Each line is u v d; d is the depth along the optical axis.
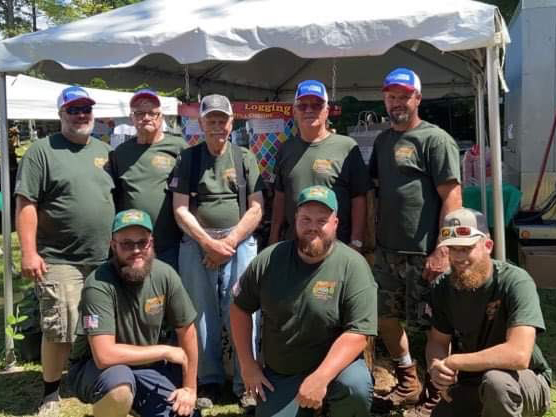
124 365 3.01
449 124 12.35
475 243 2.77
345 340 2.84
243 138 4.66
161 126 3.95
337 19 3.76
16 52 4.26
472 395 2.95
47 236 3.71
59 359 3.76
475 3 3.85
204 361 3.85
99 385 2.95
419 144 3.54
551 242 6.42
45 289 3.68
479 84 5.41
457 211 2.89
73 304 3.70
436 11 3.66
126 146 3.92
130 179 3.84
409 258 3.61
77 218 3.68
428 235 3.56
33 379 4.36
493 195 3.91
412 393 3.80
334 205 2.88
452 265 2.84
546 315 5.56
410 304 3.62
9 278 4.54
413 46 7.49
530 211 6.72
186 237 3.84
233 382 3.93
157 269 3.12
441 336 3.07
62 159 3.69
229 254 3.66
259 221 3.79
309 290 2.89
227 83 8.16
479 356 2.75
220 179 3.72
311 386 2.76
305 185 3.64
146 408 3.12
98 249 3.75
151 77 6.48
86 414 3.75
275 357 3.01
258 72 8.55
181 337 3.18
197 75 7.38
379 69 8.98
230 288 3.78
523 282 2.79
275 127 4.45
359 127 5.54
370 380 2.94
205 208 3.71
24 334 4.61
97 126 11.45
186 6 4.70
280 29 3.81
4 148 4.53
